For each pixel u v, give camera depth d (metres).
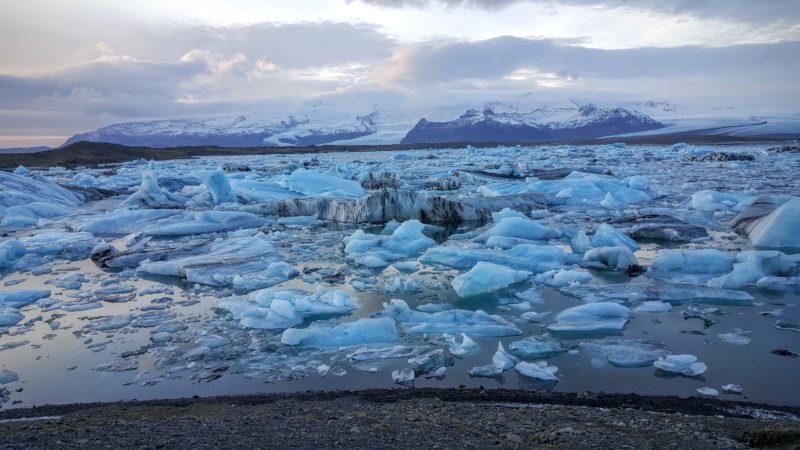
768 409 5.51
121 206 23.55
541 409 5.36
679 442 4.20
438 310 9.38
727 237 15.19
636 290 10.05
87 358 7.66
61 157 64.38
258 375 6.90
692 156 48.25
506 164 43.66
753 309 9.09
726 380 6.40
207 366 7.25
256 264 12.66
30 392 6.61
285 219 19.86
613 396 5.92
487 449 3.96
